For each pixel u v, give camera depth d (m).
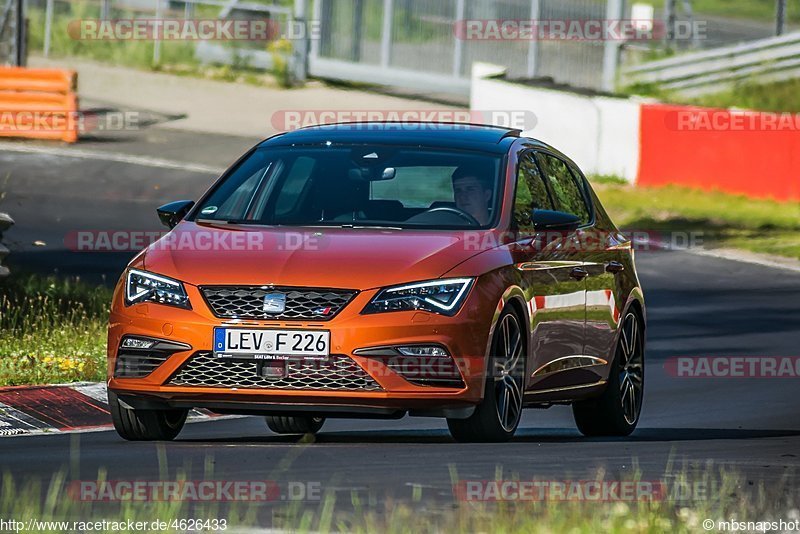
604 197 101.50
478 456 28.86
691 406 44.34
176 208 33.62
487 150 34.44
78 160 101.94
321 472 26.45
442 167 33.66
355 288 29.45
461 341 29.61
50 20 137.62
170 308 29.88
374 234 31.36
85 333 47.19
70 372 41.06
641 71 126.12
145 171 99.75
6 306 53.06
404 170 33.66
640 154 105.50
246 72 135.25
